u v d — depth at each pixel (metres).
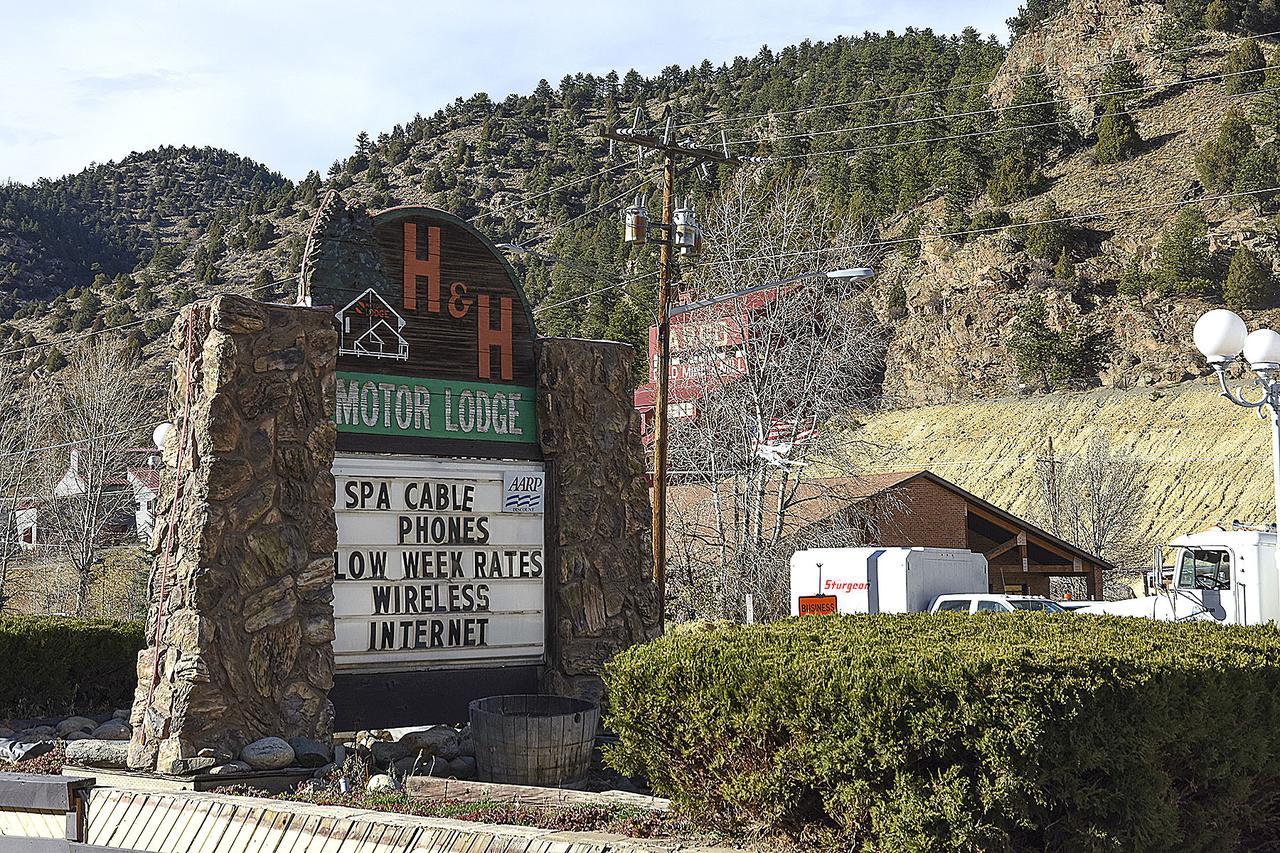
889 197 136.25
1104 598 50.69
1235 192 108.12
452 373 13.31
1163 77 135.88
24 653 14.66
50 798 9.44
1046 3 171.00
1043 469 68.81
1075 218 115.06
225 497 11.14
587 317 91.75
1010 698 6.72
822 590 30.64
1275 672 8.12
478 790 9.71
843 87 172.38
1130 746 6.92
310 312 11.90
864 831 7.11
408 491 12.84
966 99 148.50
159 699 10.86
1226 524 70.62
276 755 10.55
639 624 14.02
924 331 113.38
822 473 44.22
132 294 173.38
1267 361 15.03
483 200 190.12
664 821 8.17
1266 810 8.29
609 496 14.07
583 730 11.18
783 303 39.50
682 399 42.31
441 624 12.88
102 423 53.88
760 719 7.49
